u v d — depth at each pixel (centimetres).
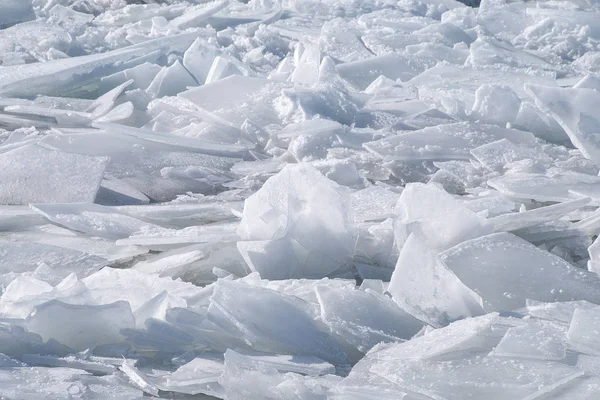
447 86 1135
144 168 852
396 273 547
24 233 696
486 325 486
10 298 546
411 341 491
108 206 742
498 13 1622
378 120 994
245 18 1591
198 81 1162
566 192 763
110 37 1398
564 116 923
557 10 1583
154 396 464
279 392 447
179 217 734
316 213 632
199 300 543
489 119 1021
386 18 1620
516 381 447
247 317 508
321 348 504
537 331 488
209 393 457
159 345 506
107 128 902
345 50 1362
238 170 874
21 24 1420
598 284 580
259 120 980
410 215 651
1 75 1116
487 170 856
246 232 643
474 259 593
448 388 444
